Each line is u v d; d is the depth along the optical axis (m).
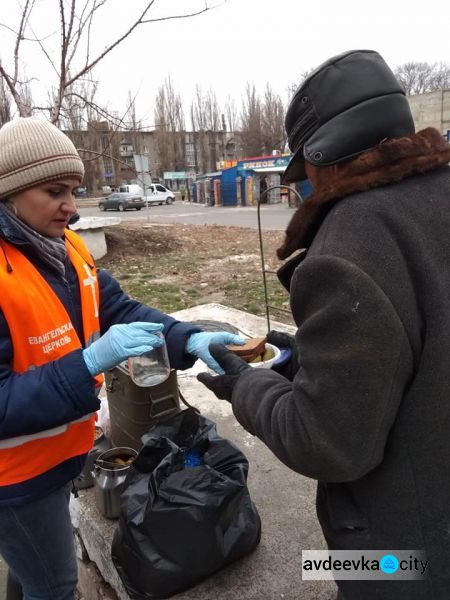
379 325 0.86
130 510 1.74
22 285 1.34
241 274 8.64
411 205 0.96
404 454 0.96
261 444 2.82
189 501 1.67
